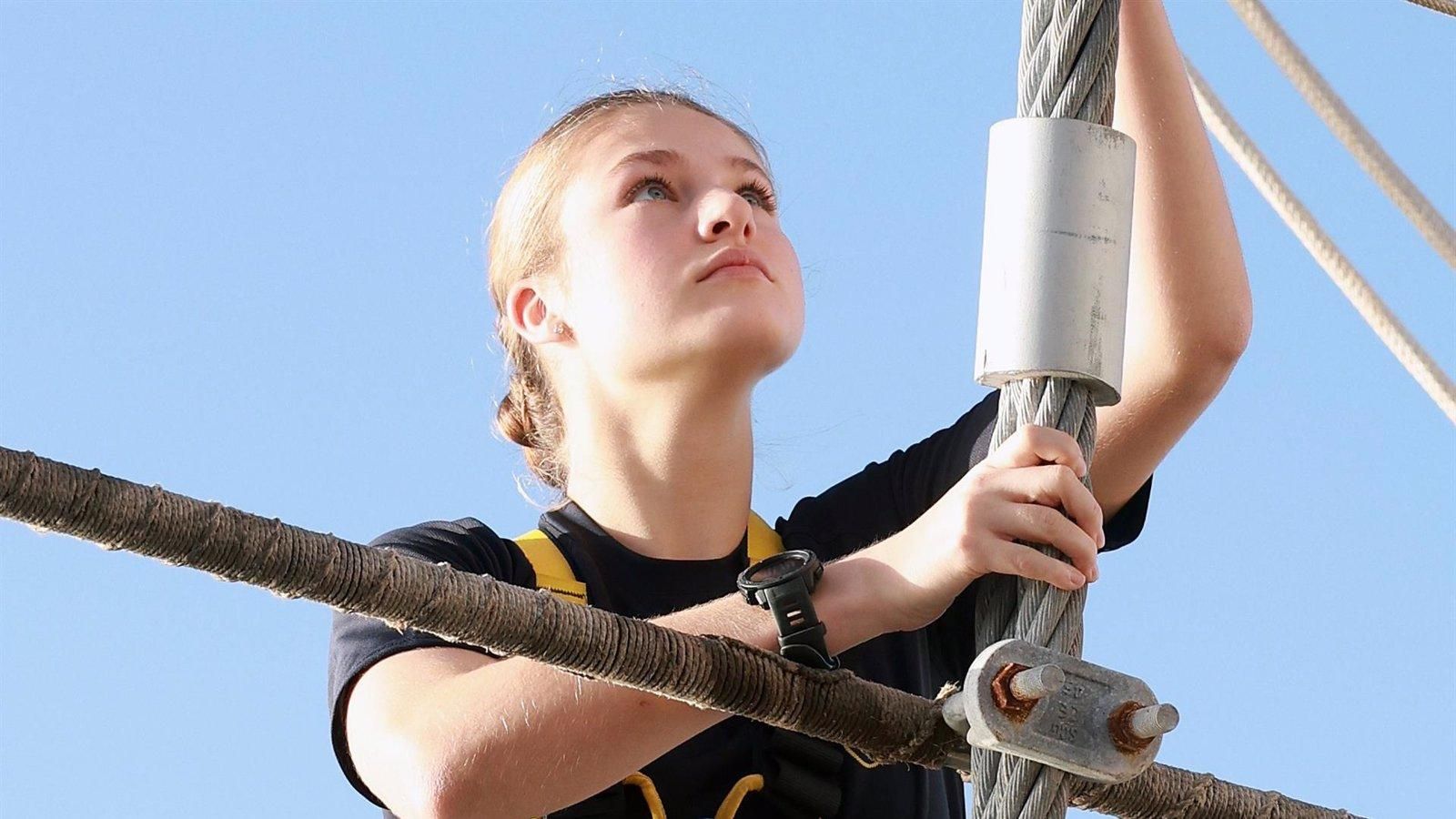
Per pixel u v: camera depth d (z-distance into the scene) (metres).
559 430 5.67
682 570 5.22
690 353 5.05
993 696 3.92
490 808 4.45
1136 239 4.90
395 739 4.55
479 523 5.19
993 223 4.20
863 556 4.34
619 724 4.43
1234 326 4.90
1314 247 6.73
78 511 3.57
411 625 3.87
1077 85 4.21
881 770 5.01
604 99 5.57
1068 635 4.08
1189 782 4.52
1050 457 4.11
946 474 5.37
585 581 5.18
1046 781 3.96
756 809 4.91
